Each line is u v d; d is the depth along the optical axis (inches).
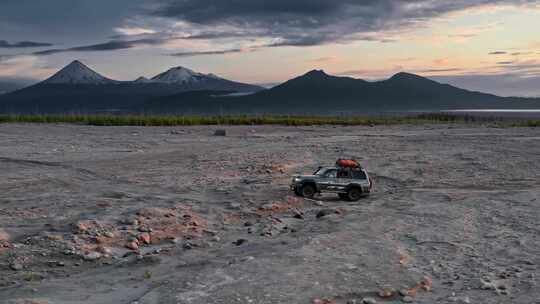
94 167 1270.9
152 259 515.8
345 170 967.0
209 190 981.2
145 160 1433.3
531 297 397.4
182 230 645.9
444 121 4751.5
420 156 1612.9
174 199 856.9
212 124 3469.5
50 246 550.0
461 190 1040.2
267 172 1237.7
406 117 5339.6
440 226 660.1
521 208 794.2
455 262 497.0
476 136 2546.8
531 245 565.0
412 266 479.8
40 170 1181.1
